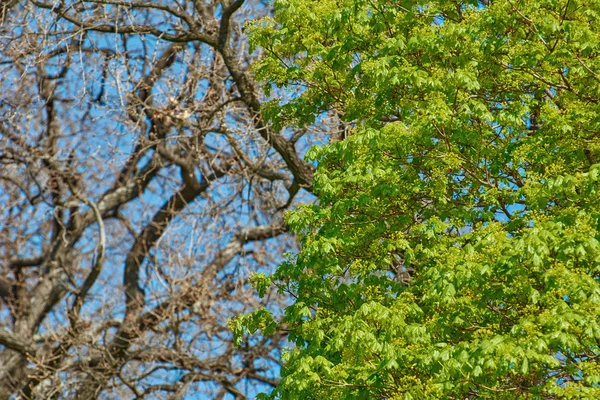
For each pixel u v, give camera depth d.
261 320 18.08
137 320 35.31
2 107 37.06
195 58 33.38
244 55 32.94
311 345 16.62
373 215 17.67
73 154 40.28
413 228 16.70
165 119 33.97
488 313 15.77
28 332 38.84
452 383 14.12
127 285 37.88
